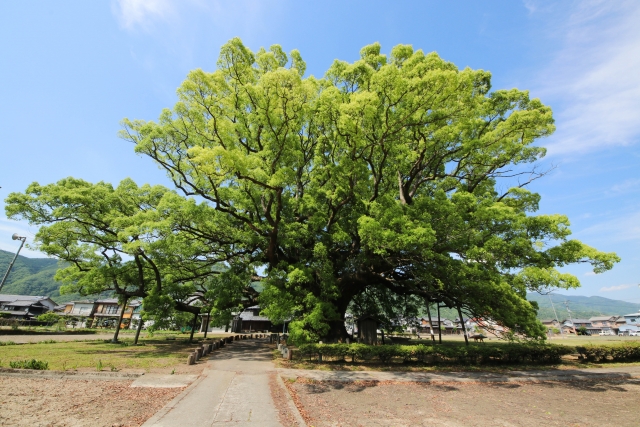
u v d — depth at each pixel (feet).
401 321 96.53
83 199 53.78
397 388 33.40
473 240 42.68
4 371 30.89
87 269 67.41
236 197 50.06
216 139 48.19
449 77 36.76
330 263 49.57
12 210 52.85
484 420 24.07
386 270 56.80
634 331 255.09
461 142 51.19
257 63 51.93
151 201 62.69
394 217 41.34
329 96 42.27
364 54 52.70
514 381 39.40
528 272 37.04
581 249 38.19
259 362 45.62
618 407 29.63
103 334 101.91
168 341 77.61
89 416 20.59
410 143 53.06
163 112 50.60
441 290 50.72
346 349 45.03
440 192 48.91
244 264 60.39
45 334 88.74
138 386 29.22
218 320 52.54
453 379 38.60
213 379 33.30
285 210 54.65
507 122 47.83
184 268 63.77
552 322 287.89
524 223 41.52
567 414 26.68
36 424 18.71
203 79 41.34
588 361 57.00
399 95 38.99
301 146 56.24
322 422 22.06
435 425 22.38
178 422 20.20
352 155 45.47
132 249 47.73
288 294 46.52
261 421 21.07
